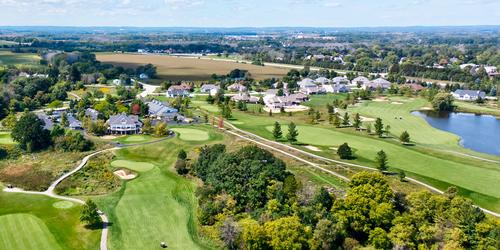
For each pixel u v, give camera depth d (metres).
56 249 80.81
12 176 118.06
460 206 84.44
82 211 90.88
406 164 130.25
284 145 149.25
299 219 84.75
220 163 109.75
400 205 91.69
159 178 118.94
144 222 92.62
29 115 148.38
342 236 82.50
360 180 93.44
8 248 80.62
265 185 98.31
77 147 140.50
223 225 87.19
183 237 86.88
